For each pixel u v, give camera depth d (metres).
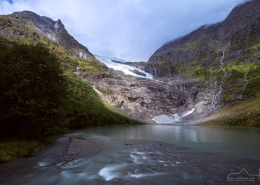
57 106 26.97
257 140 32.78
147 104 158.25
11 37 144.75
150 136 40.56
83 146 24.12
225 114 117.38
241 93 137.00
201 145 26.44
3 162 15.23
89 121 75.12
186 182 10.88
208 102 155.38
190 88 183.62
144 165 14.83
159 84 184.00
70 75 119.31
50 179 11.55
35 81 24.28
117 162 15.88
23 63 23.30
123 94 158.62
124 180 11.27
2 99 22.03
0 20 154.88
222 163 15.47
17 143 20.42
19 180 11.34
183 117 148.38
